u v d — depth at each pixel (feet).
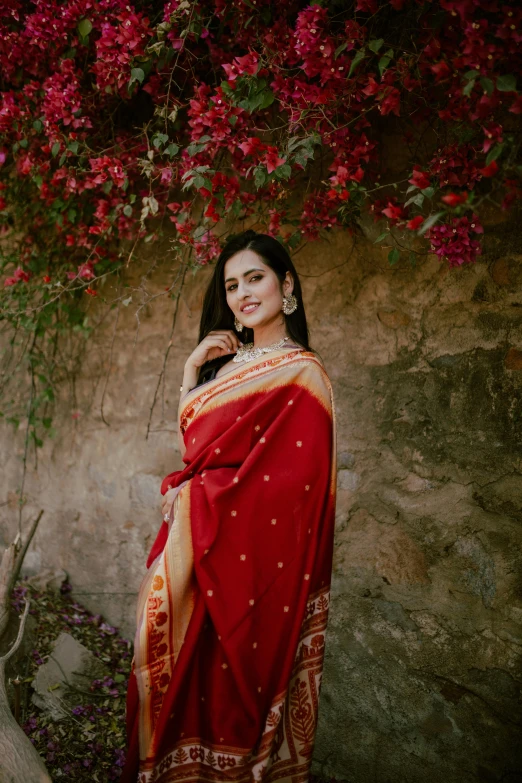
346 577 8.62
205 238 8.30
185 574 6.40
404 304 8.27
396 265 8.29
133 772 6.35
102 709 8.61
